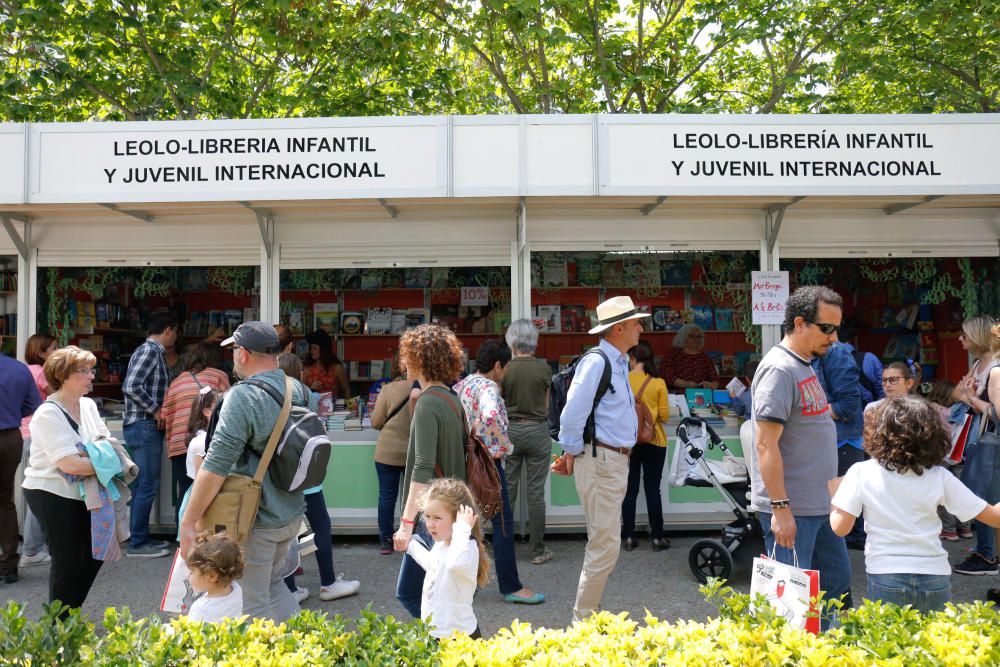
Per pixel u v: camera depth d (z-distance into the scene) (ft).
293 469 10.67
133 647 8.04
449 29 37.24
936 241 23.13
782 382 10.94
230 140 19.70
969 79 38.42
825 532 11.59
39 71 33.76
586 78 40.45
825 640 7.90
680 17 41.39
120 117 38.60
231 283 24.68
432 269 27.89
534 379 19.49
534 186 19.63
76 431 13.99
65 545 13.82
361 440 21.81
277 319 22.94
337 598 16.93
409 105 39.06
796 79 39.17
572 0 34.99
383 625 8.69
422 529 11.79
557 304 26.35
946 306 26.20
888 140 19.72
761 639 7.93
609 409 13.41
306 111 39.65
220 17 36.55
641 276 25.05
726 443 22.21
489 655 7.88
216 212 22.49
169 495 21.95
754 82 44.42
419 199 20.24
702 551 18.16
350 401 24.80
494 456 16.14
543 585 17.78
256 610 10.69
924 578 9.91
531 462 19.67
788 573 9.26
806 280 24.95
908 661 7.69
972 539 21.85
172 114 40.22
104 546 13.67
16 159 19.88
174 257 23.15
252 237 23.13
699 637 8.39
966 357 25.44
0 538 17.89
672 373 25.45
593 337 26.48
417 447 11.93
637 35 40.50
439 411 12.07
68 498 13.80
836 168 19.77
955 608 8.79
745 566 18.08
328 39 36.76
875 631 8.20
